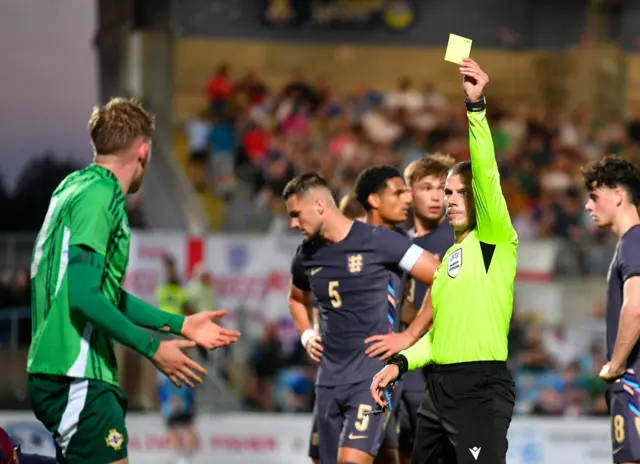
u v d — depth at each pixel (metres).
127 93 65.88
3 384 44.41
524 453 39.53
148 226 58.69
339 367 20.20
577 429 39.78
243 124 63.81
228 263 46.62
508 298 16.42
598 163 20.02
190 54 69.88
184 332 15.85
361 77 72.00
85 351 15.23
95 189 15.22
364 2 72.00
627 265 18.88
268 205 60.47
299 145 63.66
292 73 71.38
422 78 72.62
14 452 15.95
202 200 61.25
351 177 61.97
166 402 39.78
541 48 73.62
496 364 16.27
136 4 66.44
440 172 21.75
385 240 19.91
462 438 16.11
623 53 73.88
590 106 72.88
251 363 45.47
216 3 70.06
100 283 14.94
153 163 60.19
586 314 47.84
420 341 17.12
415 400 22.02
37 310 15.45
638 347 18.97
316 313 23.08
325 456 20.45
